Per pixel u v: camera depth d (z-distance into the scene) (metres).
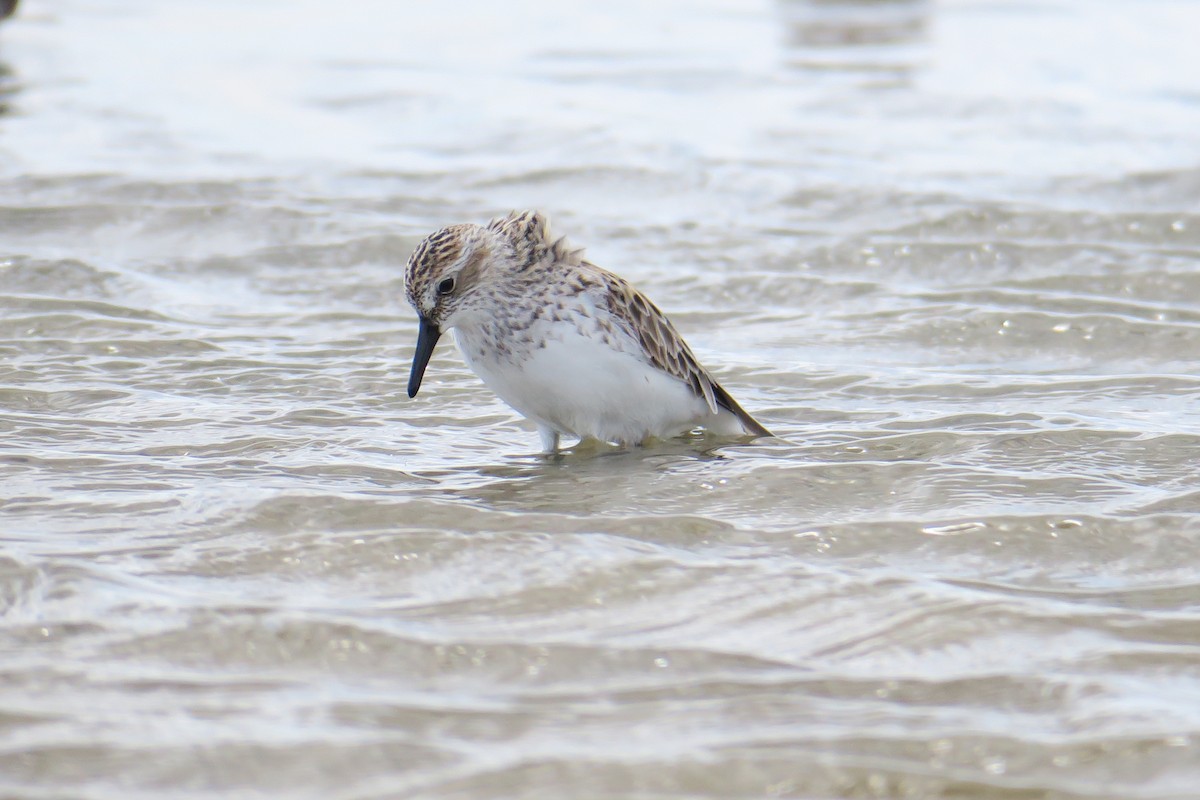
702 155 25.53
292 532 10.68
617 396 12.99
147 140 26.77
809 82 33.03
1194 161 24.59
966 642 8.86
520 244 12.88
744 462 12.59
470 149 26.39
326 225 21.25
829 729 7.73
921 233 21.02
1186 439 12.84
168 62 35.19
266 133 27.69
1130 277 18.81
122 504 11.25
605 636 8.96
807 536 10.71
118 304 17.78
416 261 12.88
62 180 23.33
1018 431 13.17
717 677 8.41
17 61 35.00
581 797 7.11
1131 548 10.44
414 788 7.17
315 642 8.78
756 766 7.36
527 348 12.84
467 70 34.72
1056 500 11.44
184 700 8.05
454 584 9.77
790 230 21.20
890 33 40.59
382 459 12.92
